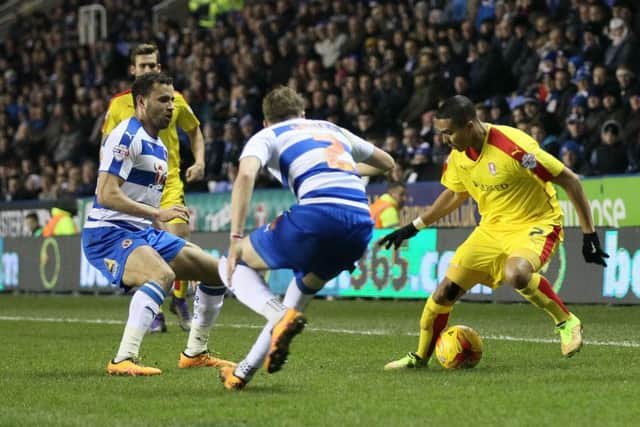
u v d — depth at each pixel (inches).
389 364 515.8
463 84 1249.4
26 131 1727.4
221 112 1478.8
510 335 693.9
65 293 1327.5
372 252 1089.4
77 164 1614.2
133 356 501.4
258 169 411.2
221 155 1407.5
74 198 1427.2
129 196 535.2
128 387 454.6
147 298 505.0
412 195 1112.2
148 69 692.1
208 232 1212.5
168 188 734.5
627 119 1075.9
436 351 514.3
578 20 1221.1
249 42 1581.0
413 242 1047.0
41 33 1956.2
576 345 513.3
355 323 818.8
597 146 1080.2
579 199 510.0
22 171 1685.5
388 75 1317.7
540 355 565.0
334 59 1450.5
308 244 411.5
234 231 405.7
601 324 771.4
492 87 1251.8
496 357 557.3
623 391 422.6
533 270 509.4
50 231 1376.7
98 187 517.0
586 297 932.0
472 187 528.7
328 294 1129.4
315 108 1350.9
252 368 433.7
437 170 1139.9
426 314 516.4
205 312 526.6
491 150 515.5
